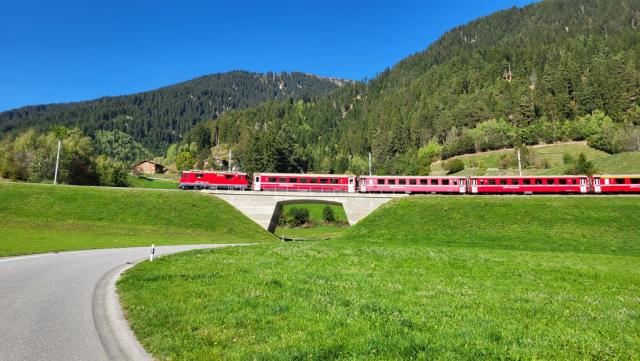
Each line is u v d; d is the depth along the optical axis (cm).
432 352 820
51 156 10138
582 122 18700
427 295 1474
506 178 7381
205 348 855
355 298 1345
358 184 7781
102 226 5869
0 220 5625
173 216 6562
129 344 921
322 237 8062
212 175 8056
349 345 859
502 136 19412
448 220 6031
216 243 5016
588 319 1189
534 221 5684
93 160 12038
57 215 6069
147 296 1336
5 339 932
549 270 2362
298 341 884
